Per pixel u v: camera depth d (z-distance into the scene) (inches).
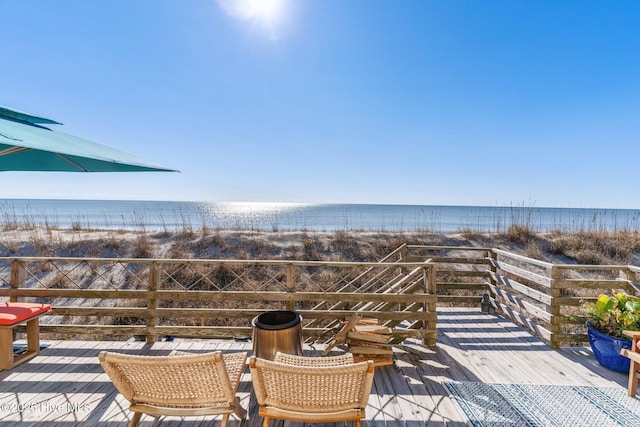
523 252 382.6
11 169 98.6
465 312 183.0
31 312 115.1
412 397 94.7
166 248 379.2
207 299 131.9
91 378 105.1
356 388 59.9
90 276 298.0
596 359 121.2
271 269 311.1
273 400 61.5
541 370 112.6
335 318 130.7
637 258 347.3
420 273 166.2
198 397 63.4
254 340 104.7
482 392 96.8
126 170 98.5
